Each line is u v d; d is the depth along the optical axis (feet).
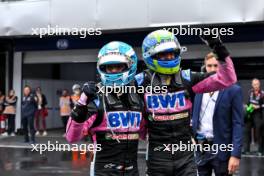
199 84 19.22
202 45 79.77
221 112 23.48
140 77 19.38
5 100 92.63
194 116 24.12
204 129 23.93
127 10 79.61
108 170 18.57
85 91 18.08
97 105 18.51
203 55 79.77
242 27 76.89
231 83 18.99
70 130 18.39
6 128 93.09
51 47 91.71
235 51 78.54
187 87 19.21
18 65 96.17
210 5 74.28
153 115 18.99
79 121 18.06
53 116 107.76
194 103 24.21
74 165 56.85
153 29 80.07
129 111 18.66
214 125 23.61
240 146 23.20
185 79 19.22
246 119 63.41
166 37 18.72
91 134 19.13
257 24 75.61
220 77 18.83
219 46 18.52
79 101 18.11
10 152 70.18
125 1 79.71
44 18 85.20
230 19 73.36
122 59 18.25
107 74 18.39
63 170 53.16
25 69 97.91
